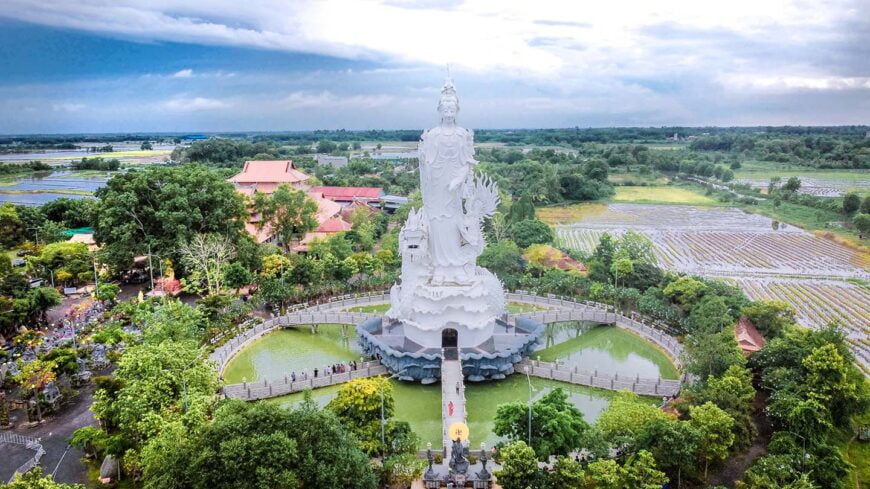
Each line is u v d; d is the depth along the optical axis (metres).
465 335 61.12
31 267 89.19
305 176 154.50
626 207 191.88
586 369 64.75
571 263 97.44
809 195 182.50
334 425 35.69
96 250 99.44
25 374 50.44
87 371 57.97
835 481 39.81
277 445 31.73
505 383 59.91
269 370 63.69
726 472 43.00
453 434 43.47
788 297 95.56
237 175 147.12
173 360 44.88
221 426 33.06
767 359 53.53
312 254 95.25
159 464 33.94
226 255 88.00
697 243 139.12
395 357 59.09
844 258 123.94
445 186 62.62
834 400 47.53
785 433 43.78
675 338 69.06
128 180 89.62
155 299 72.75
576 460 42.47
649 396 56.19
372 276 91.81
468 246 64.31
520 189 193.12
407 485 40.84
